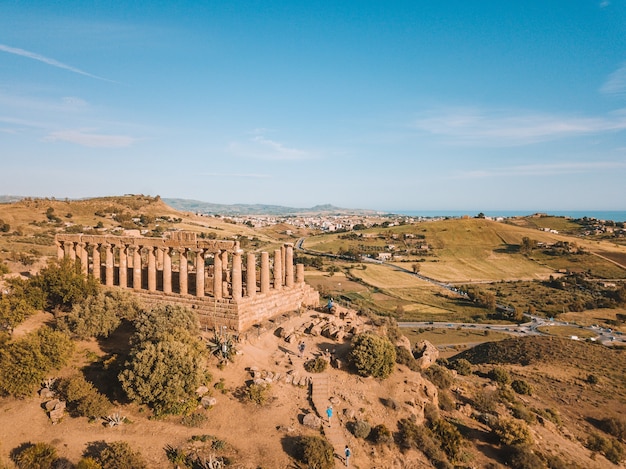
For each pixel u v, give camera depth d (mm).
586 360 91062
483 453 38375
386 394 40125
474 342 127250
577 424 56844
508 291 194250
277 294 56031
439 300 172750
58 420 31766
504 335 135625
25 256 90250
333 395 38031
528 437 40188
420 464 33031
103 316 43656
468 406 46438
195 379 33719
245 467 28266
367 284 185500
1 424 30875
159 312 43281
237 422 33156
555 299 181625
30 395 34188
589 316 163125
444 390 49812
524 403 58719
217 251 49250
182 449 29266
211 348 41344
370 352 42031
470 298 176375
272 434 32125
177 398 32531
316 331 50781
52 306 51188
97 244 57000
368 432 33812
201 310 49719
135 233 84500
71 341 39500
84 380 34656
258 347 45656
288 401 36469
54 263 53844
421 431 35750
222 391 36469
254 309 50750
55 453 27672
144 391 32125
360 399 38219
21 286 47906
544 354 94875
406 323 146375
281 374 40219
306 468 28906
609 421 56812
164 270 52219
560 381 75750
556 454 42719
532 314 164500
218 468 27344
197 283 50312
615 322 155000
